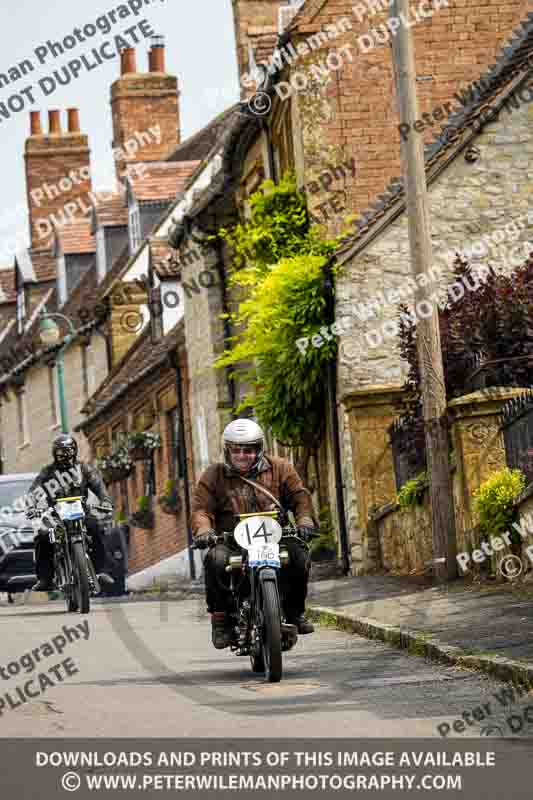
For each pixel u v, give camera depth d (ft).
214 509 57.62
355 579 103.60
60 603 117.60
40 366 274.98
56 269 276.21
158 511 200.54
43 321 181.68
